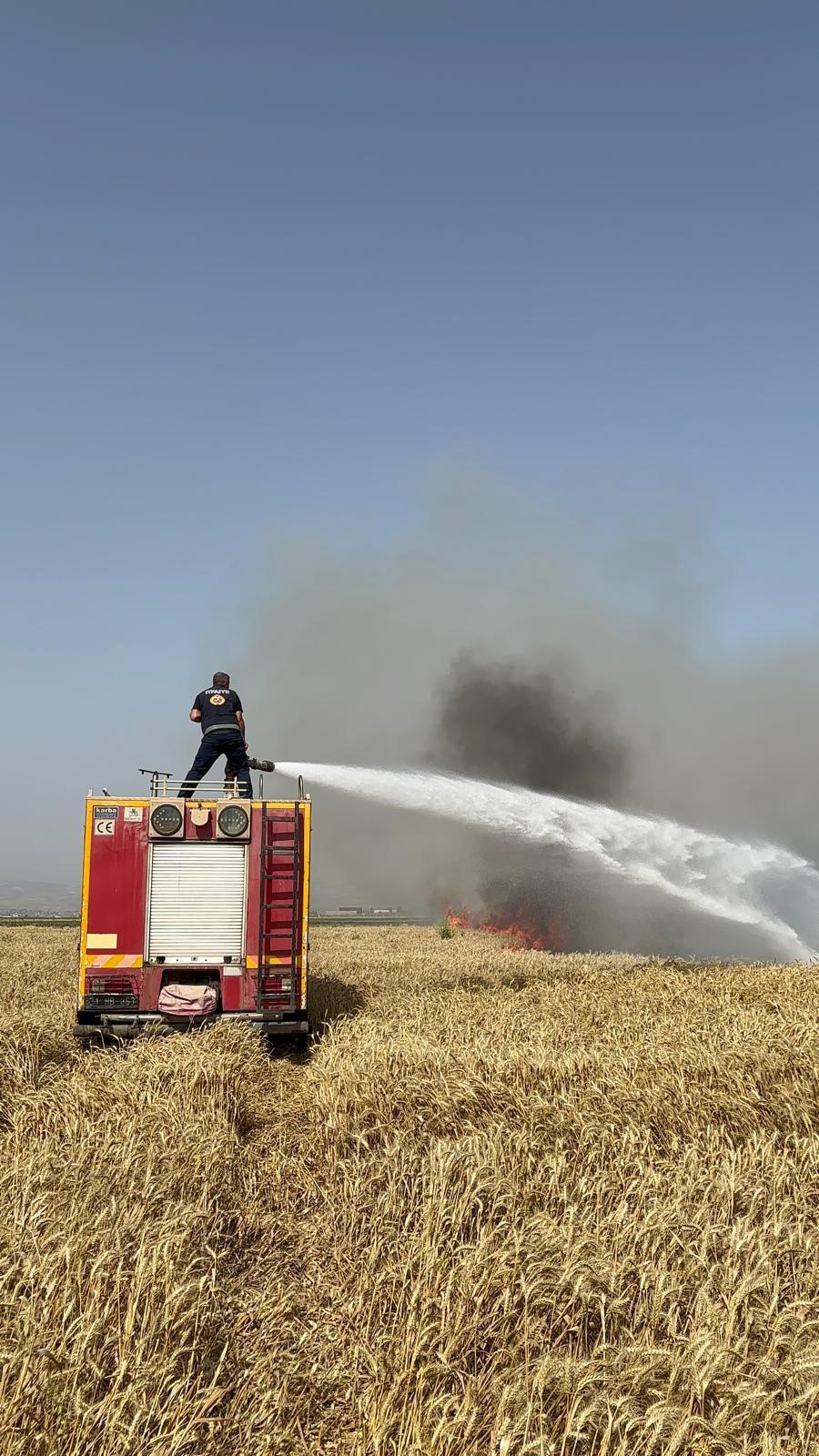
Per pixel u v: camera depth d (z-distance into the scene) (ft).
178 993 43.21
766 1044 34.06
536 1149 25.49
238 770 50.42
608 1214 20.89
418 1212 22.06
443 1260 18.56
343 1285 20.17
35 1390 14.10
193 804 44.62
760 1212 21.30
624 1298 17.81
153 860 44.39
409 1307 17.11
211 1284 17.85
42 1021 43.65
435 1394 14.97
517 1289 18.02
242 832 44.62
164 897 44.19
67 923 208.03
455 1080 30.50
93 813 44.39
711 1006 48.08
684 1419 13.74
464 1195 21.31
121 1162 24.13
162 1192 22.66
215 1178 25.13
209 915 44.32
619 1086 29.55
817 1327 16.70
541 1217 19.47
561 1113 27.63
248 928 44.39
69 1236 18.22
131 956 43.80
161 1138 26.20
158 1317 16.30
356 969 78.74
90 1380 14.70
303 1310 19.31
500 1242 19.35
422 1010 49.67
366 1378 16.20
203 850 44.57
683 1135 27.37
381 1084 31.40
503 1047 35.73
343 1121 29.37
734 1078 29.96
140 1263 16.96
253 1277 21.06
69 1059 40.14
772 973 60.13
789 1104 27.94
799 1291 18.47
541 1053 34.19
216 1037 39.68
